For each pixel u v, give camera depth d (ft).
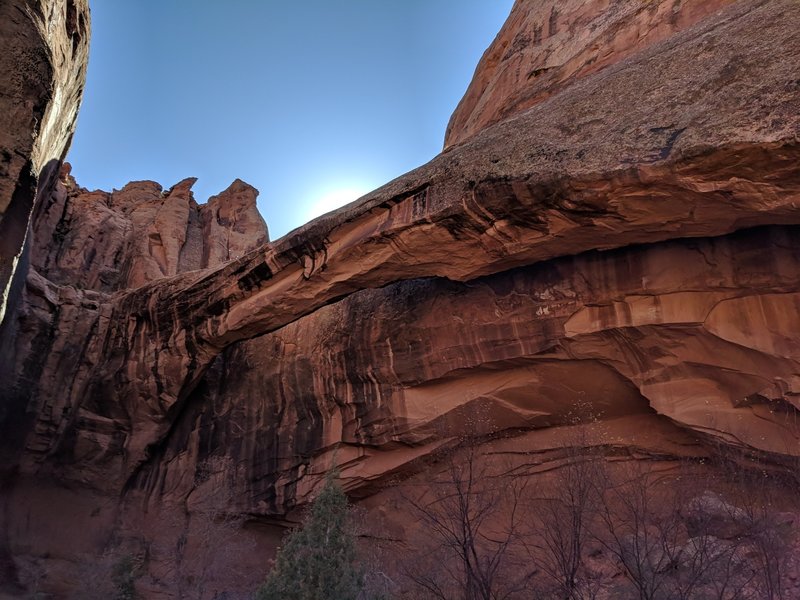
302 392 51.57
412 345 45.39
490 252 35.50
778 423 30.60
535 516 37.52
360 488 46.93
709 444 33.37
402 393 45.83
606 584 29.81
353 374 48.49
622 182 27.07
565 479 32.71
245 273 46.16
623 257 35.50
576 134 30.27
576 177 28.17
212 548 47.65
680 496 31.58
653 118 27.55
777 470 30.66
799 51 23.88
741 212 27.09
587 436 38.27
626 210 29.01
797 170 23.12
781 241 30.42
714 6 40.65
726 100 24.94
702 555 25.02
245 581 47.93
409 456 44.88
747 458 31.58
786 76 23.49
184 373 53.67
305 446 50.08
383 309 48.03
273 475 51.03
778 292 30.66
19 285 51.42
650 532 31.83
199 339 51.85
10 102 31.22
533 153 30.91
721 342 32.22
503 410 41.50
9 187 31.12
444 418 43.29
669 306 33.60
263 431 52.90
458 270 37.70
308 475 49.29
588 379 38.47
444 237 35.17
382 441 46.03
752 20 27.58
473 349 41.88
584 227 31.40
